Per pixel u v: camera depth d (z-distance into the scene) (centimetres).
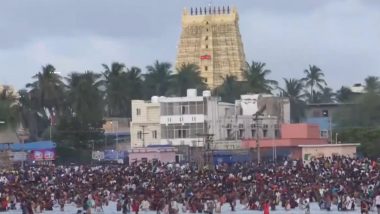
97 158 19762
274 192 10938
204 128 19838
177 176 12594
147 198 10612
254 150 18850
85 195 10875
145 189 11169
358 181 11281
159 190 11050
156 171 13938
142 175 12950
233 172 13350
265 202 9331
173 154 19138
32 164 18100
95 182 12288
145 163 15950
